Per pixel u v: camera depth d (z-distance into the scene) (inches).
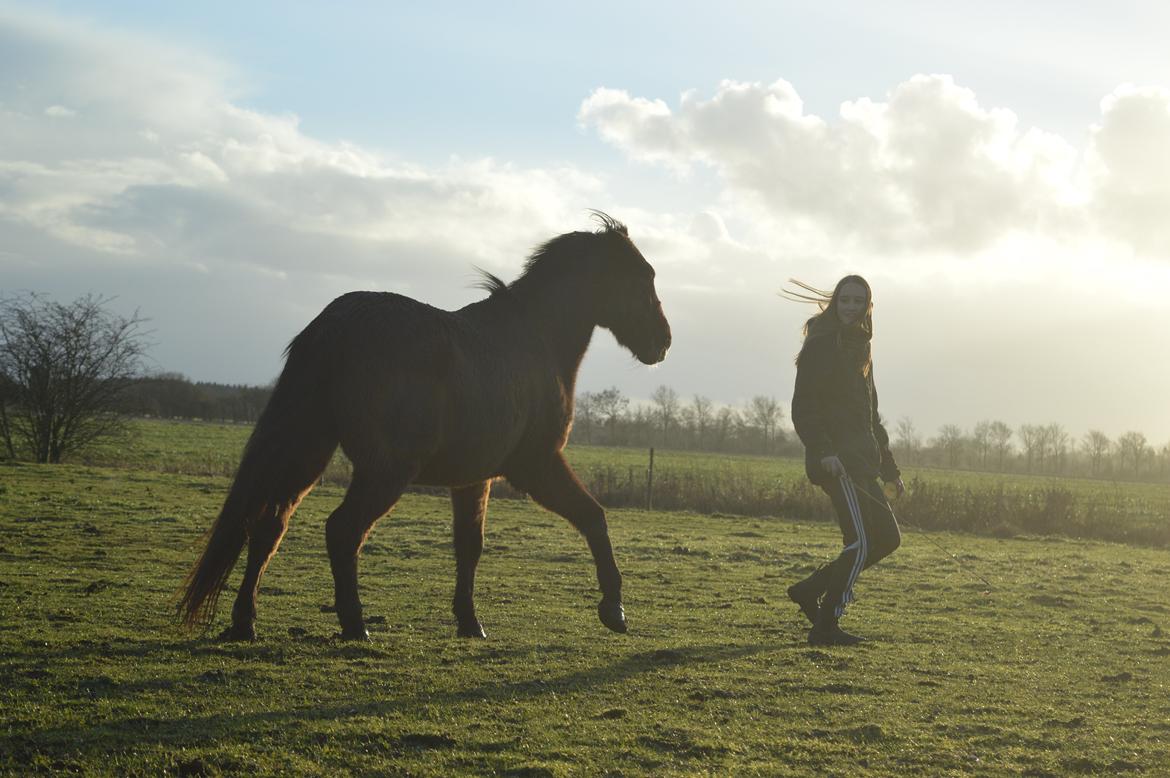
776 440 3809.1
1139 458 3909.9
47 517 578.6
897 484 287.7
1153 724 187.0
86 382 1317.7
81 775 141.4
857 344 271.4
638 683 209.5
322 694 190.4
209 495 811.4
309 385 227.5
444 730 167.8
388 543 518.6
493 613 312.7
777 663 236.8
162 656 219.0
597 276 289.0
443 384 234.1
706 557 530.3
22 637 235.9
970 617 341.1
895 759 161.5
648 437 3836.1
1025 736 175.9
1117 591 442.6
